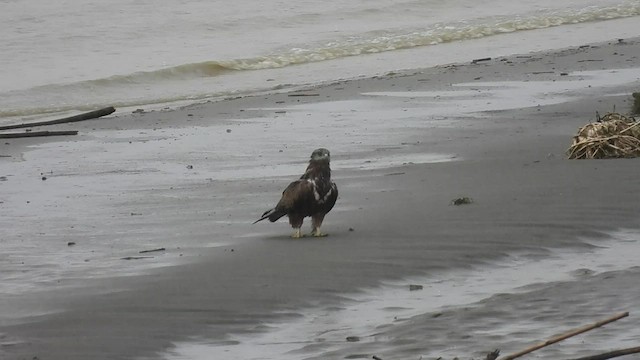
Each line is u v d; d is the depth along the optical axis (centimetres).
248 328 2142
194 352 2005
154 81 8131
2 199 3841
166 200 3678
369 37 9969
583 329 1641
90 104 7262
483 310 2145
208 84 7956
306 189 2853
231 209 3459
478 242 2725
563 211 3003
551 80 6525
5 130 5825
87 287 2527
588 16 10831
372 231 2914
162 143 5038
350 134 4997
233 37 10006
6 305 2386
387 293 2353
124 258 2816
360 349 1953
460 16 11025
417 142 4650
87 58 9056
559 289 2270
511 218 2958
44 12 10569
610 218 2922
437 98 6069
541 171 3678
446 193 3412
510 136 4650
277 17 10756
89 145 5091
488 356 1683
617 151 3878
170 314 2238
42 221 3416
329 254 2678
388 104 5950
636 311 2070
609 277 2347
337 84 6969
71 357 1984
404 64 8450
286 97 6469
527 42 9394
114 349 2025
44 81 8019
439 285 2400
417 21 10788
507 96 5978
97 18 10456
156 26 10288
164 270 2636
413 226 2936
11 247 3034
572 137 4469
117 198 3766
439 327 2055
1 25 10088
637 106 4953
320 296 2336
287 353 1964
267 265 2602
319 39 9838
